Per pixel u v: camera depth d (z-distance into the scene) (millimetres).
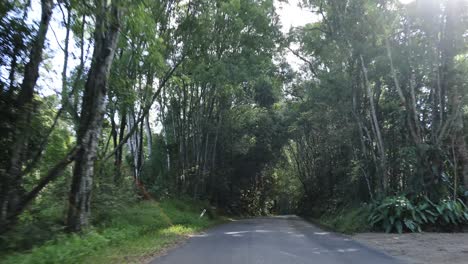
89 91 13492
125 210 17391
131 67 18734
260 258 10539
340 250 12352
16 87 11250
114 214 16062
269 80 31766
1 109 10820
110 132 21641
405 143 23234
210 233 18625
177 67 23812
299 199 51688
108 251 10719
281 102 44500
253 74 25000
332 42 25078
